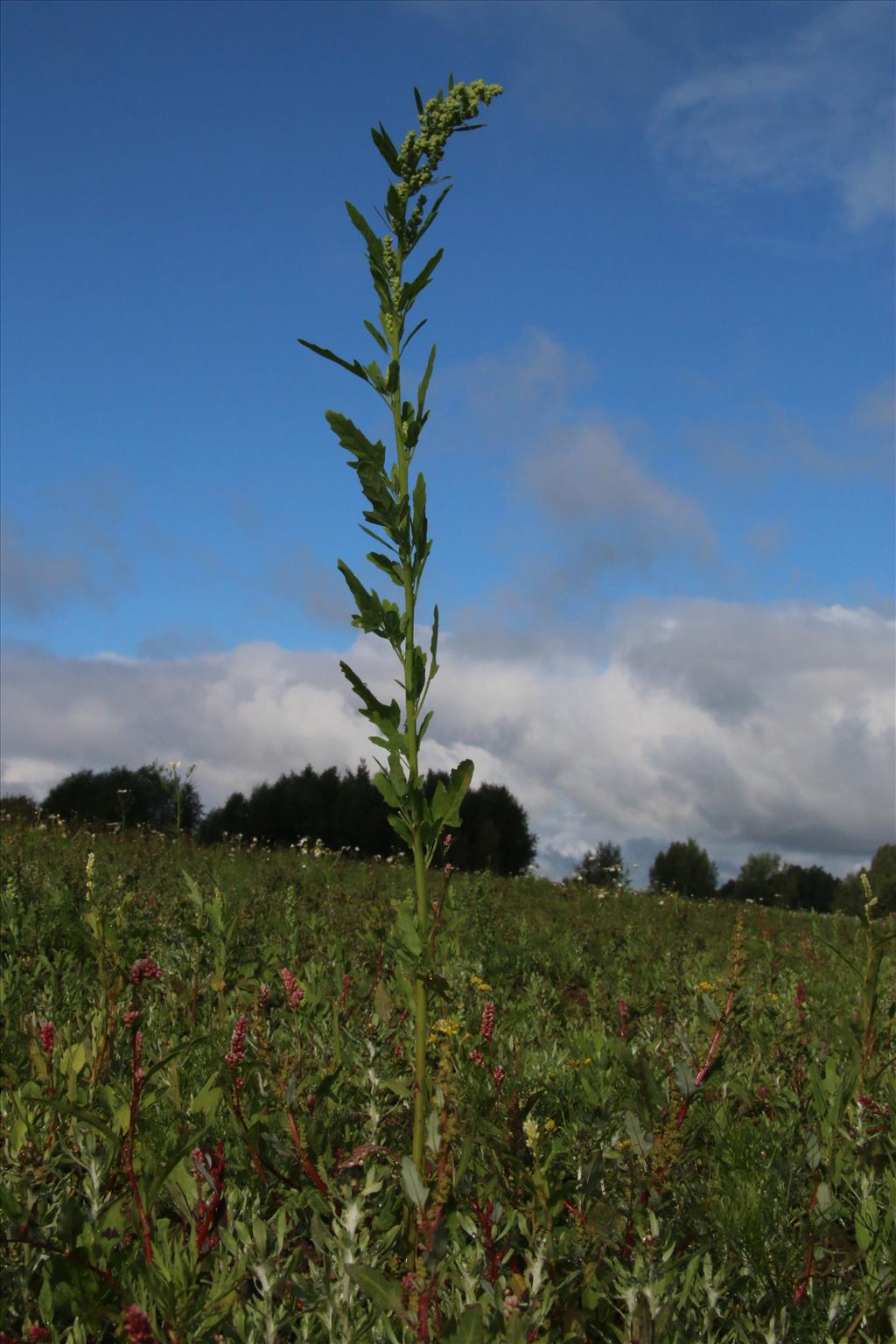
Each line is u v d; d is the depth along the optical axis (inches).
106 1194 79.2
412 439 83.4
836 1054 133.4
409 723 79.2
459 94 86.9
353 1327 64.3
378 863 612.1
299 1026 126.2
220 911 169.6
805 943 319.3
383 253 86.3
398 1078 112.3
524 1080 121.2
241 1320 66.3
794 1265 84.6
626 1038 159.8
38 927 217.5
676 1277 76.0
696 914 474.0
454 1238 79.4
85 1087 100.6
